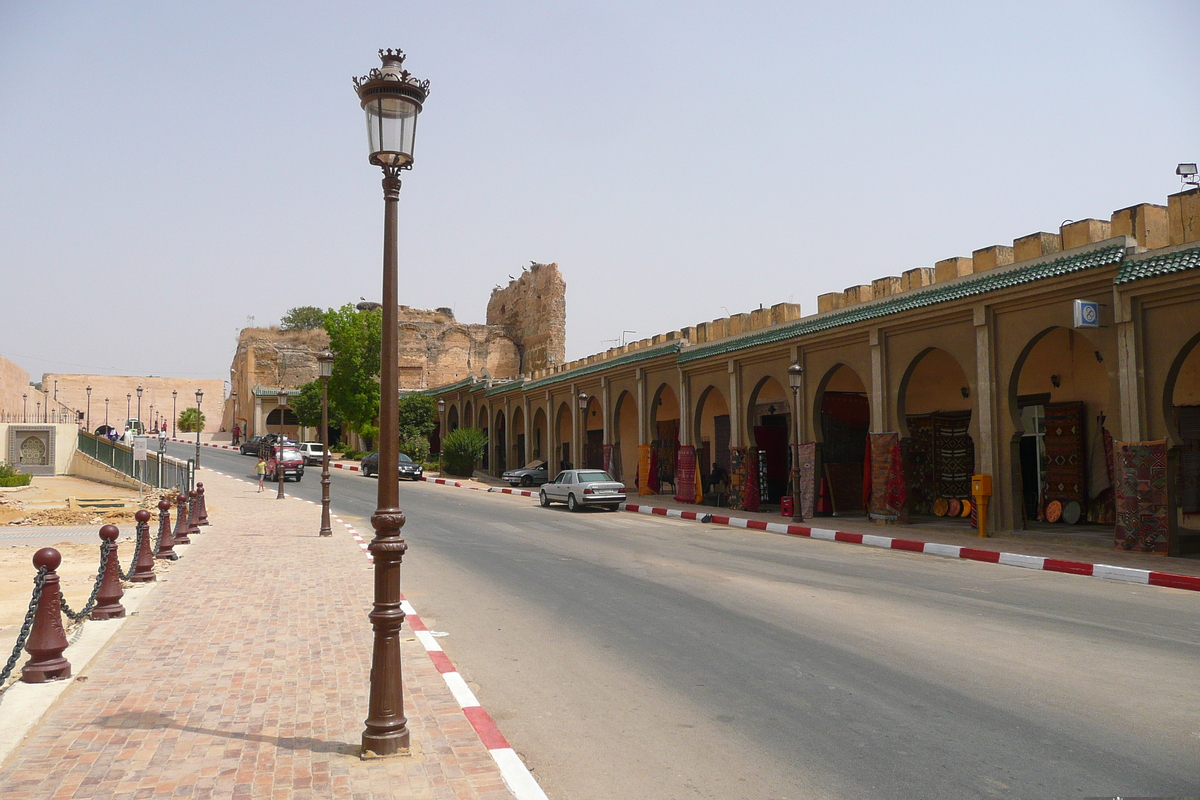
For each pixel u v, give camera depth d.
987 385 17.14
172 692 6.41
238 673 6.98
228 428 91.00
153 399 101.38
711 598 10.81
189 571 12.70
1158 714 6.06
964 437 21.45
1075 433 18.84
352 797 4.50
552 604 10.46
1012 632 8.76
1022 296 16.27
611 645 8.30
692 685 6.92
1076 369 18.97
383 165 5.41
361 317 58.31
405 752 5.14
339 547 15.84
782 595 11.02
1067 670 7.25
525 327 78.69
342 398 57.66
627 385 32.22
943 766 5.14
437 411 57.38
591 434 38.88
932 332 18.62
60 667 6.62
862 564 14.21
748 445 24.69
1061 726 5.83
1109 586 11.85
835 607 10.16
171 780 4.70
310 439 74.94
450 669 7.19
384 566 5.21
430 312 85.12
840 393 23.17
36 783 4.64
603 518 23.92
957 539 16.64
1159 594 11.16
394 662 5.18
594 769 5.17
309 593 10.80
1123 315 14.36
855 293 21.42
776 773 5.07
